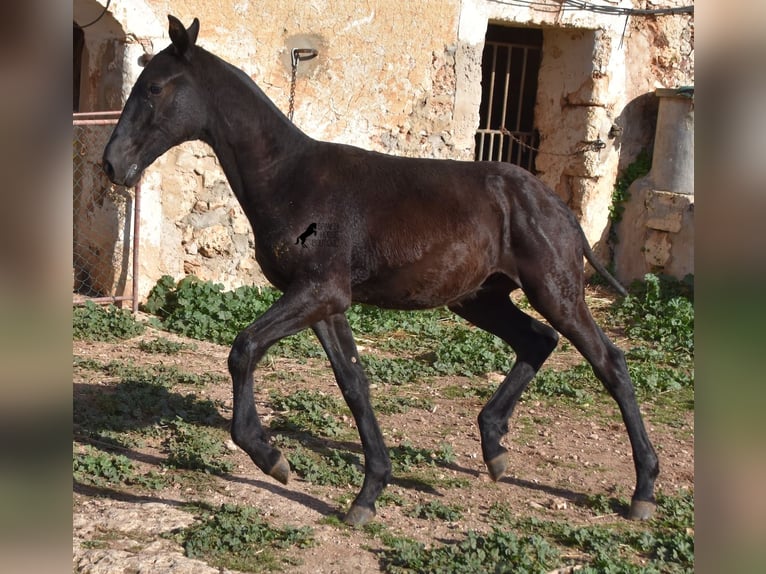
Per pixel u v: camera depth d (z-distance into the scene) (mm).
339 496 5152
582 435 6508
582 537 4641
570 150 11711
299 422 6336
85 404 6324
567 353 8922
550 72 11852
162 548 4277
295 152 4770
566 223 4980
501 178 4953
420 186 4781
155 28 8875
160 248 9305
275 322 4535
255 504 4938
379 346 8758
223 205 9594
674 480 5668
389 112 10359
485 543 4441
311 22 9781
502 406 5414
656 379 7996
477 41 10641
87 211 9266
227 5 9297
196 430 6023
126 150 4609
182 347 8078
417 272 4723
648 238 11477
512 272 4973
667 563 4430
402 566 4258
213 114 4711
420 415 6734
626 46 11648
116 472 5180
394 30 10203
